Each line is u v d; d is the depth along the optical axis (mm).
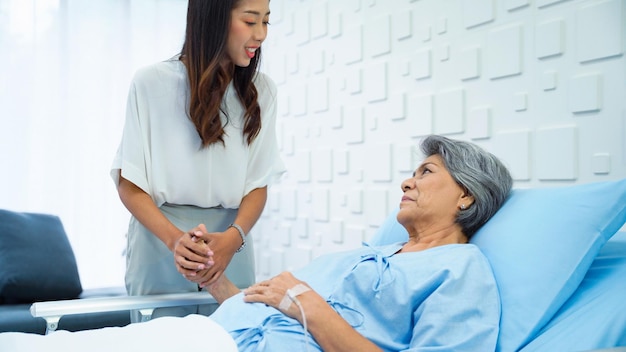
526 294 1271
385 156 2773
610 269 1307
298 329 1242
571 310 1246
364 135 2928
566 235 1309
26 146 3715
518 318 1251
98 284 3939
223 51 1511
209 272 1512
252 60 1623
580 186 1400
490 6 2227
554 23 1995
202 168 1626
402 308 1267
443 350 1154
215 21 1482
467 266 1287
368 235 2910
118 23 4012
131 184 1606
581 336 1154
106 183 3959
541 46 2041
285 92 3592
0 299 2605
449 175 1486
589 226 1299
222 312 1417
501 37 2188
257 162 1762
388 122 2766
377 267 1335
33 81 3742
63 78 3830
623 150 1800
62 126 3826
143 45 4098
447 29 2432
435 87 2496
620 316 1139
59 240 2891
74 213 3867
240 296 1450
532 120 2082
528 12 2096
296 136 3494
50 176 3801
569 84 1954
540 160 2043
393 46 2727
